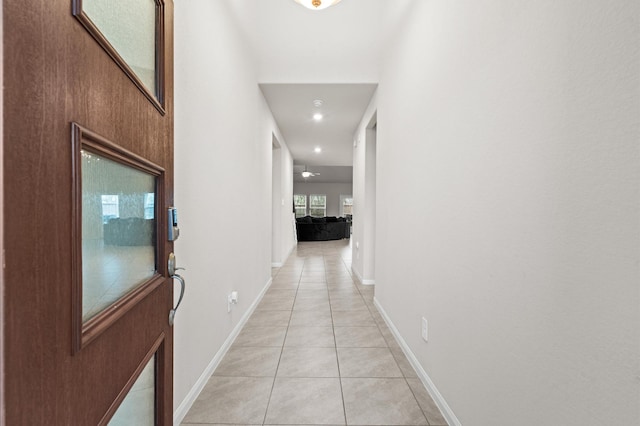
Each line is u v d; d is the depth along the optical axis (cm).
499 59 111
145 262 97
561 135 83
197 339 173
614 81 68
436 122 169
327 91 348
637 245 63
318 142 609
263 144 364
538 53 92
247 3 270
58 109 53
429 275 179
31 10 47
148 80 100
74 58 57
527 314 96
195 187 165
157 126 99
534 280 92
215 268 201
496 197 113
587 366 74
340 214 1517
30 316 47
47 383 50
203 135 176
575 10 78
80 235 59
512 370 103
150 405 99
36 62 48
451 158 150
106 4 76
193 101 162
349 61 322
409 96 217
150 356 92
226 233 223
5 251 42
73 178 57
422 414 161
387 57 281
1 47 42
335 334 263
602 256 71
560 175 83
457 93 144
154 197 102
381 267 311
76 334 57
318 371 203
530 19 95
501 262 109
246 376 196
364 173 430
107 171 76
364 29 310
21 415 45
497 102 112
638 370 62
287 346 239
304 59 323
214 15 194
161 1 104
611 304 68
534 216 93
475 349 127
